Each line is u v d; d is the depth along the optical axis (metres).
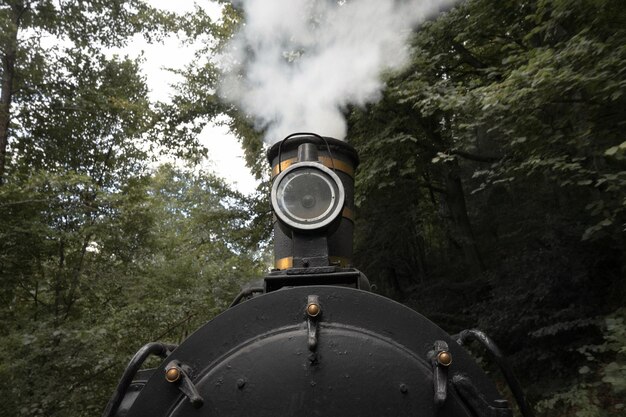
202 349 1.83
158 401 1.76
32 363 5.83
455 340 1.93
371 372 1.74
